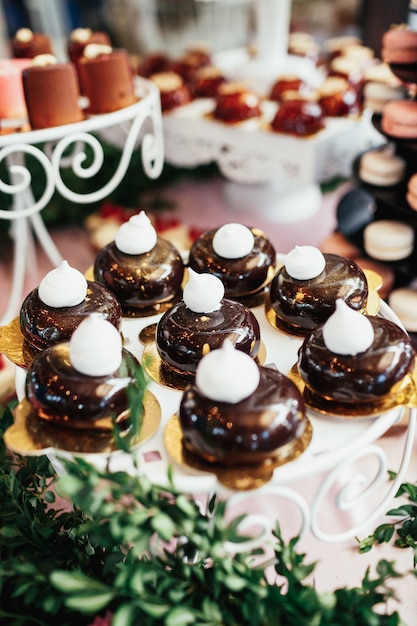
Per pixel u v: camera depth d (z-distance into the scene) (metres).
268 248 0.57
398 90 0.82
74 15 1.46
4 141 0.66
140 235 0.55
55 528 0.48
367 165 0.81
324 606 0.38
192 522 0.39
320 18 1.39
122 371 0.45
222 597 0.41
